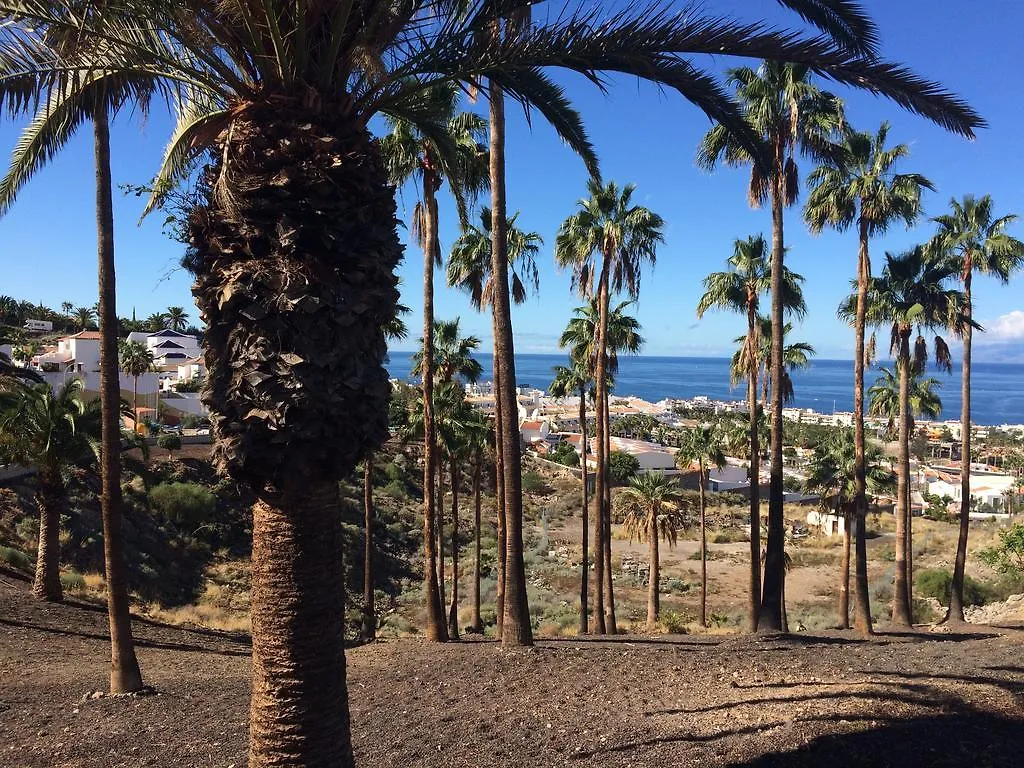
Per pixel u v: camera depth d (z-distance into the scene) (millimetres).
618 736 7805
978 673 9820
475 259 19531
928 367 22703
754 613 18484
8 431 17688
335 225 3998
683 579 36594
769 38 4773
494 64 4879
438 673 11844
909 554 25469
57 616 17125
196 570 28281
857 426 18078
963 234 19906
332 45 4059
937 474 80812
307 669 4109
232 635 19531
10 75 4602
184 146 6168
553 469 63906
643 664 11758
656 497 24875
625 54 4828
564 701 9641
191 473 34906
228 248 3971
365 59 4531
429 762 7367
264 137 3979
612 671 11312
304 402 3857
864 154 17281
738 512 57219
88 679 11969
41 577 18312
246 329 3914
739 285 20031
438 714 9273
